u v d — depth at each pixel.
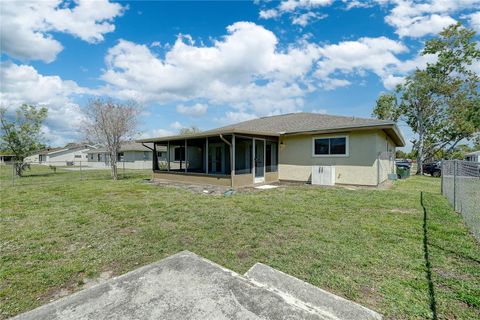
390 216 5.27
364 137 9.86
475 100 20.98
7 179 15.09
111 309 1.74
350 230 4.32
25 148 17.41
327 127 10.09
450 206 6.32
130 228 4.59
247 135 10.30
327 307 2.03
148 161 28.64
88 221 5.05
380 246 3.56
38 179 15.00
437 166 19.75
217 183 10.32
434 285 2.53
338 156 10.53
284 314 1.70
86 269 3.00
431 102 22.30
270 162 11.82
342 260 3.12
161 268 2.38
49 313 1.71
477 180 5.00
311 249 3.49
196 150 14.45
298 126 11.92
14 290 2.55
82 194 8.64
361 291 2.45
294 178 11.84
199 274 2.26
